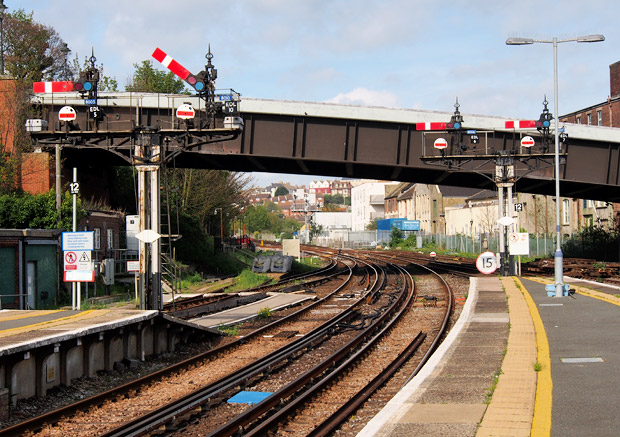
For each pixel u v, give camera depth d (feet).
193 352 56.49
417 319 70.44
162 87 187.21
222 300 87.25
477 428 24.36
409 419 26.05
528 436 23.08
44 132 66.69
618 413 25.44
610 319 51.67
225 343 59.82
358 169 130.00
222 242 186.29
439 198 317.01
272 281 128.47
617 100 192.13
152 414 32.89
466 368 35.55
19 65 172.24
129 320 48.62
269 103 111.75
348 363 44.21
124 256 120.57
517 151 107.34
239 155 113.60
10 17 179.73
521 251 103.14
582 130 114.52
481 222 244.22
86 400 35.76
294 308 85.15
